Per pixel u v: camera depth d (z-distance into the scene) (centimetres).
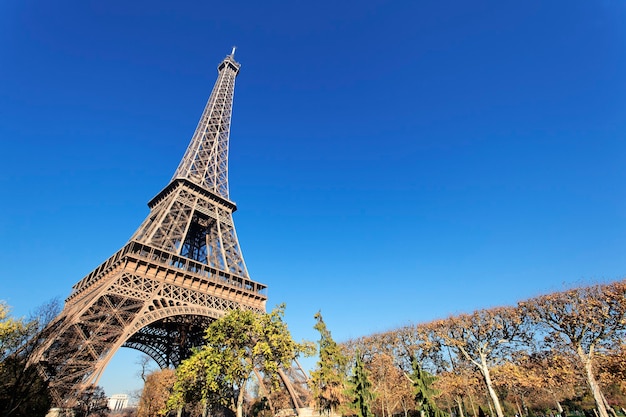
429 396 4500
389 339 7375
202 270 7250
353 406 4572
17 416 3650
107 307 5169
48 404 3881
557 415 7969
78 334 4662
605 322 4528
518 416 8400
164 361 8356
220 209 9356
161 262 6581
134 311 5616
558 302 4997
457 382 6569
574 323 4778
